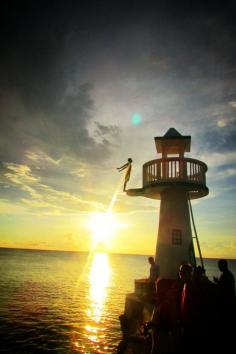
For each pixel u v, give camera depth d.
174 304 6.78
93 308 33.34
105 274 92.00
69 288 50.28
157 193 18.75
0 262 107.56
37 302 34.31
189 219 17.47
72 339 21.19
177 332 6.72
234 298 6.73
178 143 18.03
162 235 17.08
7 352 17.97
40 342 20.14
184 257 16.19
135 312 13.54
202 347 5.79
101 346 19.81
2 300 33.81
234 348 5.97
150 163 17.31
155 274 14.16
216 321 6.02
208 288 6.26
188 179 16.23
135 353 9.77
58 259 187.00
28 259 150.25
